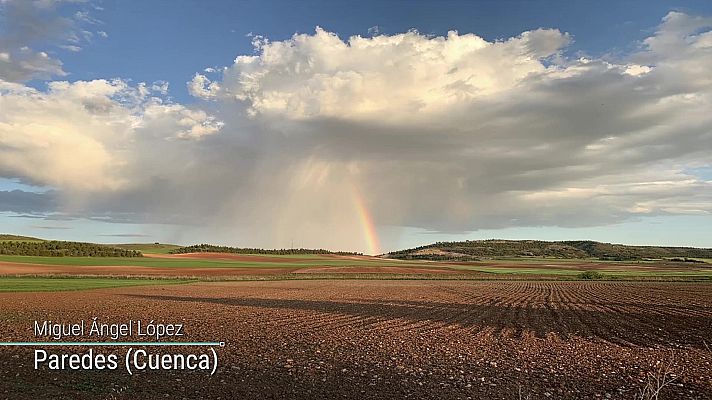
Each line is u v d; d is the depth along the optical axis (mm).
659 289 70625
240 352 20000
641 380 16156
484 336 25484
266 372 16422
